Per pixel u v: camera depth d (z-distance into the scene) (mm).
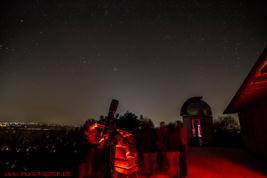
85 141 4055
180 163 6312
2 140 6762
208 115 17562
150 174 6410
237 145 15914
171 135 6004
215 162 9000
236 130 19141
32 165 5359
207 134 17125
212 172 7043
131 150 4305
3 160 5496
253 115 10438
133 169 4172
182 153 6324
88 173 3938
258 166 8047
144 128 6547
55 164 5348
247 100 8672
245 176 6484
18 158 5711
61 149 6547
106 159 3932
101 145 3881
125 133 4172
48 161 5543
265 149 8805
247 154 11570
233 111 12273
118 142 4086
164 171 6996
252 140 11086
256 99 8883
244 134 13281
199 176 6484
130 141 4293
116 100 3869
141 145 6461
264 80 5676
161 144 6410
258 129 9688
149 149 6383
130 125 11781
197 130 17344
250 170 7348
